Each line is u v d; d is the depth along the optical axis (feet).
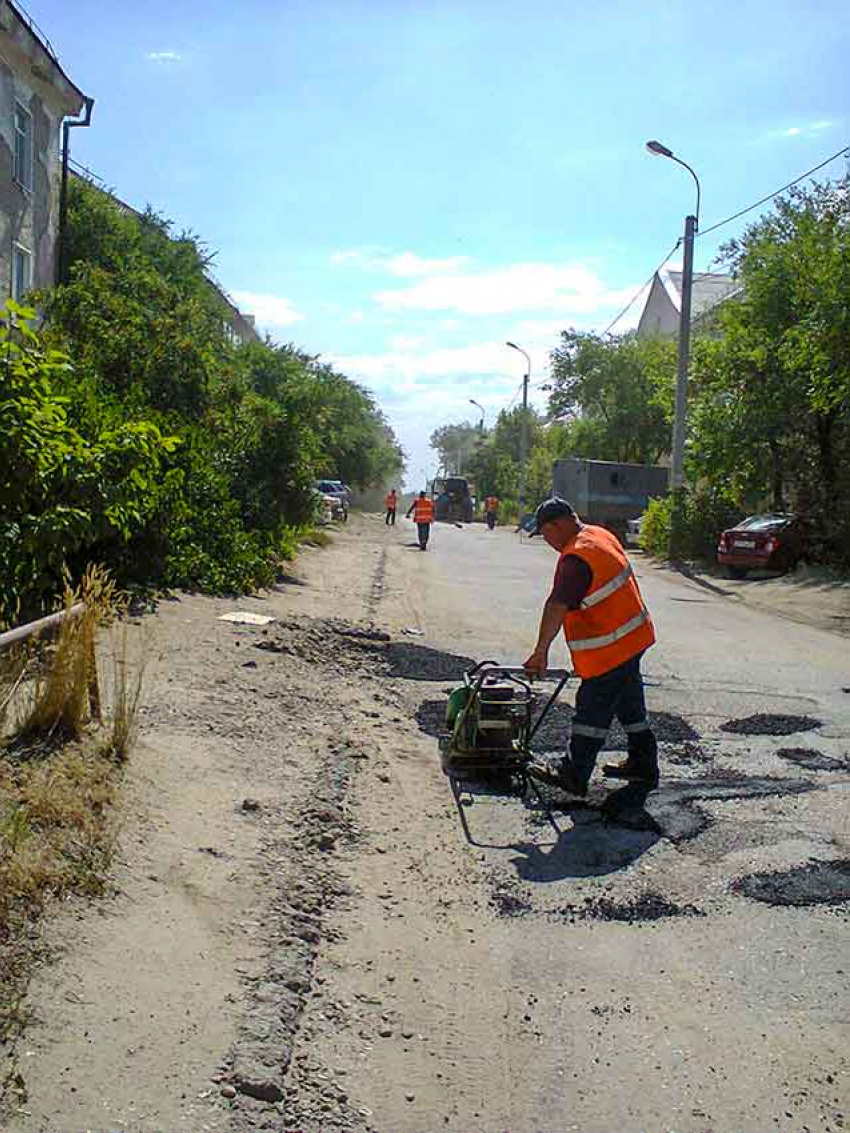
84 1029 11.32
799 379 79.36
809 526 78.95
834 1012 13.44
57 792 15.90
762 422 82.84
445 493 196.54
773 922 16.01
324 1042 12.23
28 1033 11.03
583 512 122.31
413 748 24.56
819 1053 12.51
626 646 20.62
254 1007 12.43
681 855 18.65
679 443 89.10
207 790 18.84
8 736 17.38
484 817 20.34
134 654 27.58
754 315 83.56
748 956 14.90
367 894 16.39
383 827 19.22
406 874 17.33
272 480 58.08
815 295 65.21
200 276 92.99
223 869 15.90
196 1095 10.70
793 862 18.38
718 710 29.84
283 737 23.11
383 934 15.14
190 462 42.73
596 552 20.58
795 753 25.50
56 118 73.41
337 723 25.09
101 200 82.58
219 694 25.17
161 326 52.31
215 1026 11.87
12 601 23.49
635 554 102.17
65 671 18.28
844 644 44.88
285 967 13.44
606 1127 11.03
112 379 49.57
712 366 89.20
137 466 28.60
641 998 13.70
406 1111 11.12
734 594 67.31
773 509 89.81
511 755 22.21
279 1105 10.87
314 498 61.11
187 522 42.70
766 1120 11.22
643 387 154.61
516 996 13.66
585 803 21.16
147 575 38.45
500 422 260.01
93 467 26.23
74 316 50.11
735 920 16.06
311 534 86.63
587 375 157.99
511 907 16.33
